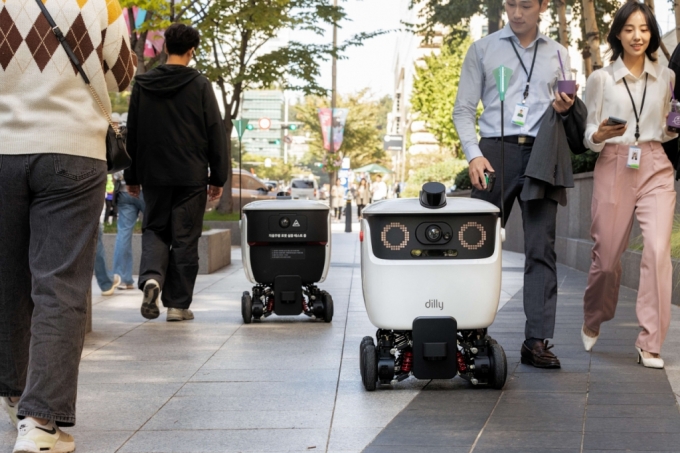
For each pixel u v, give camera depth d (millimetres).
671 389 4555
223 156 6996
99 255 8812
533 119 5312
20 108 3479
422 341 4367
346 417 4039
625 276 9719
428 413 4090
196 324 7020
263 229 6879
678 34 10758
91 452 3523
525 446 3543
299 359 5496
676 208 8820
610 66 5445
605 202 5395
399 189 48469
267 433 3783
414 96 42500
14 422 3840
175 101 6852
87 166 3553
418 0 20766
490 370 4496
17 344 3732
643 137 5324
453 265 4363
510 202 5395
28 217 3596
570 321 7086
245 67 19250
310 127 52406
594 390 4539
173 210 6996
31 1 3471
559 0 14648
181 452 3518
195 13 16234
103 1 3588
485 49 5434
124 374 5066
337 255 14867
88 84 3566
